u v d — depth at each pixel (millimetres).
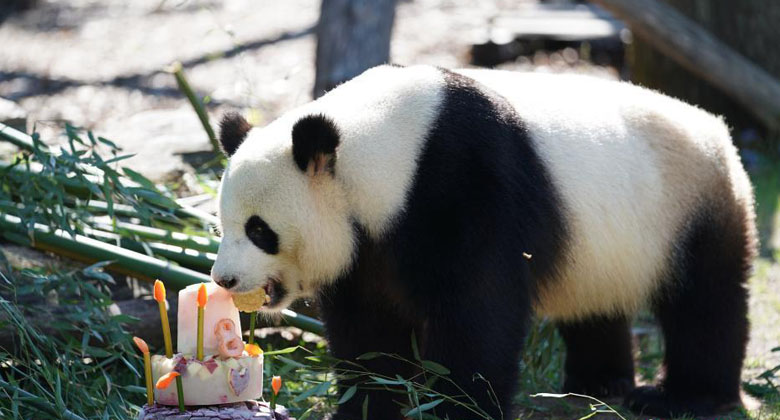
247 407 6469
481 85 7781
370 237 7422
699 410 8867
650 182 8445
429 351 7469
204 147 13359
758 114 18172
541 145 7918
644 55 19578
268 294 7379
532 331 9727
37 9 28312
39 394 8031
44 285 8359
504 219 7387
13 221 9078
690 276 8766
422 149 7289
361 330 7988
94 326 8273
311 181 7207
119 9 28344
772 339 11180
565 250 8031
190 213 9742
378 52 17594
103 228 9648
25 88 21016
